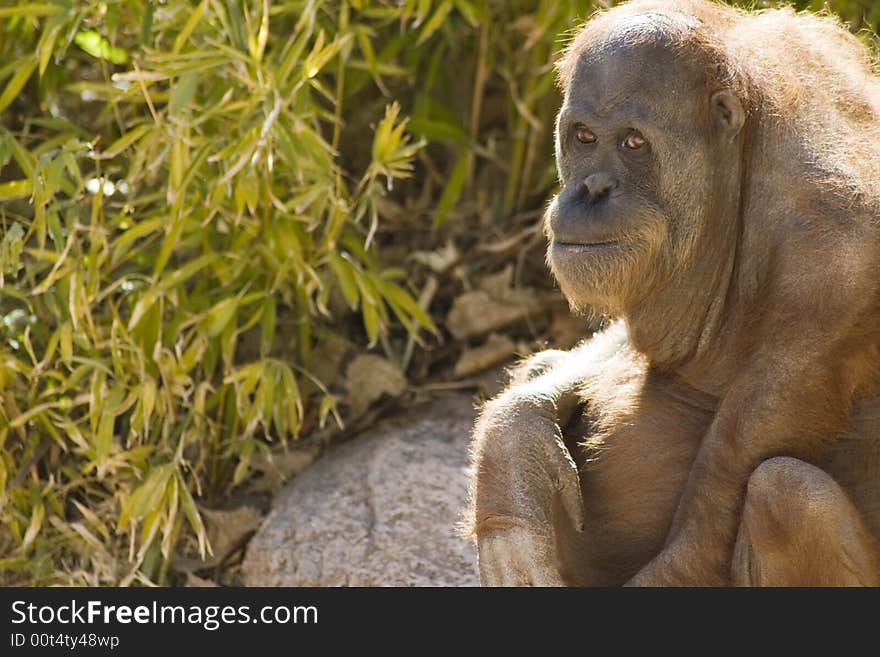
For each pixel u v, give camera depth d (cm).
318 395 1007
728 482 618
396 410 995
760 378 618
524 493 648
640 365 695
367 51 981
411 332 953
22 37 1012
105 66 970
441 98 1140
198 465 936
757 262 640
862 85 667
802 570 600
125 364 916
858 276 606
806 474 588
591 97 629
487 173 1133
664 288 657
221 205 905
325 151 928
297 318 1012
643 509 673
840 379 617
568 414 696
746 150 641
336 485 928
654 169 628
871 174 624
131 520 883
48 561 919
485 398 991
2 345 924
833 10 965
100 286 965
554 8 995
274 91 859
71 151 872
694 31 633
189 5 901
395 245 1101
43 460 957
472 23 1045
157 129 883
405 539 878
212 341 946
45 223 869
